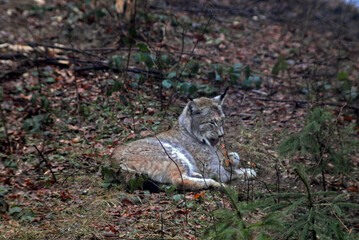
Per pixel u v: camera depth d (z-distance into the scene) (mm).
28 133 11742
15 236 7141
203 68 15227
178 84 12961
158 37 16562
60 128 11812
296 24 20875
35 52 14836
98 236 7105
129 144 9617
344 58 17797
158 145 9414
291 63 16891
